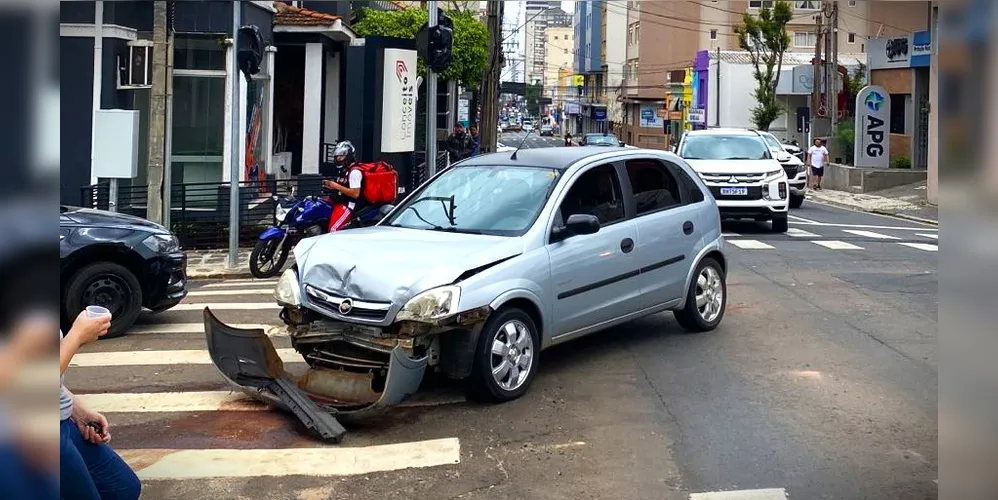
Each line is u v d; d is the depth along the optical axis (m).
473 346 6.37
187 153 17.41
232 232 13.62
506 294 6.45
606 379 7.26
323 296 6.40
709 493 5.02
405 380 5.93
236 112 13.55
